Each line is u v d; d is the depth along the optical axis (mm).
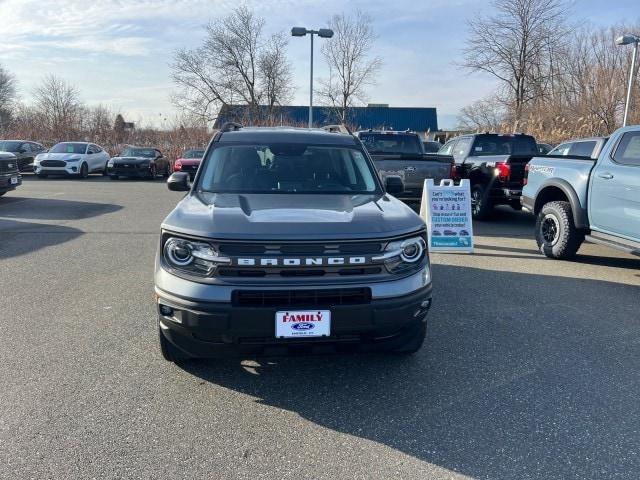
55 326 4586
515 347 4270
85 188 18734
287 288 3053
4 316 4832
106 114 39375
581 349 4246
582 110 30766
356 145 4977
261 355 3260
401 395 3459
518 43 38719
